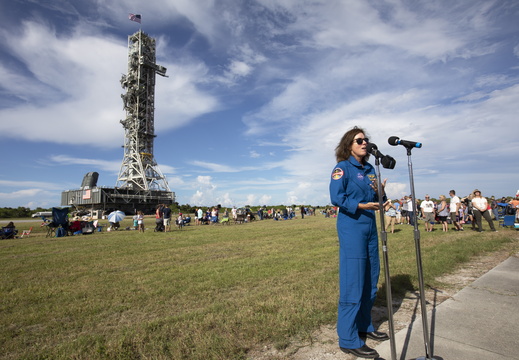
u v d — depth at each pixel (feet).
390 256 23.68
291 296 14.28
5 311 14.48
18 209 251.80
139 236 53.78
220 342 9.74
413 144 8.20
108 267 24.63
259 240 40.83
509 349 8.97
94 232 70.23
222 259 26.48
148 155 338.75
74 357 9.44
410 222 60.90
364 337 10.14
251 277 19.13
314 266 21.74
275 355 9.13
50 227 63.10
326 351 9.30
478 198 41.14
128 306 14.60
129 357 9.18
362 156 9.98
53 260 28.91
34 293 17.33
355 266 9.23
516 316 11.44
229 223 95.76
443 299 13.80
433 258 21.98
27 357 9.61
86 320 13.01
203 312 12.92
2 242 51.47
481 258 22.75
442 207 43.98
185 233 57.26
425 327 8.34
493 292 14.35
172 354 9.15
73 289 18.02
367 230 9.43
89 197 296.10
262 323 11.18
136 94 332.80
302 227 64.90
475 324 10.82
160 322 11.97
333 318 11.75
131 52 340.18
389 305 7.72
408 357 8.67
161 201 322.34
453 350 8.97
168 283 18.66
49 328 12.28
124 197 293.64
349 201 9.05
